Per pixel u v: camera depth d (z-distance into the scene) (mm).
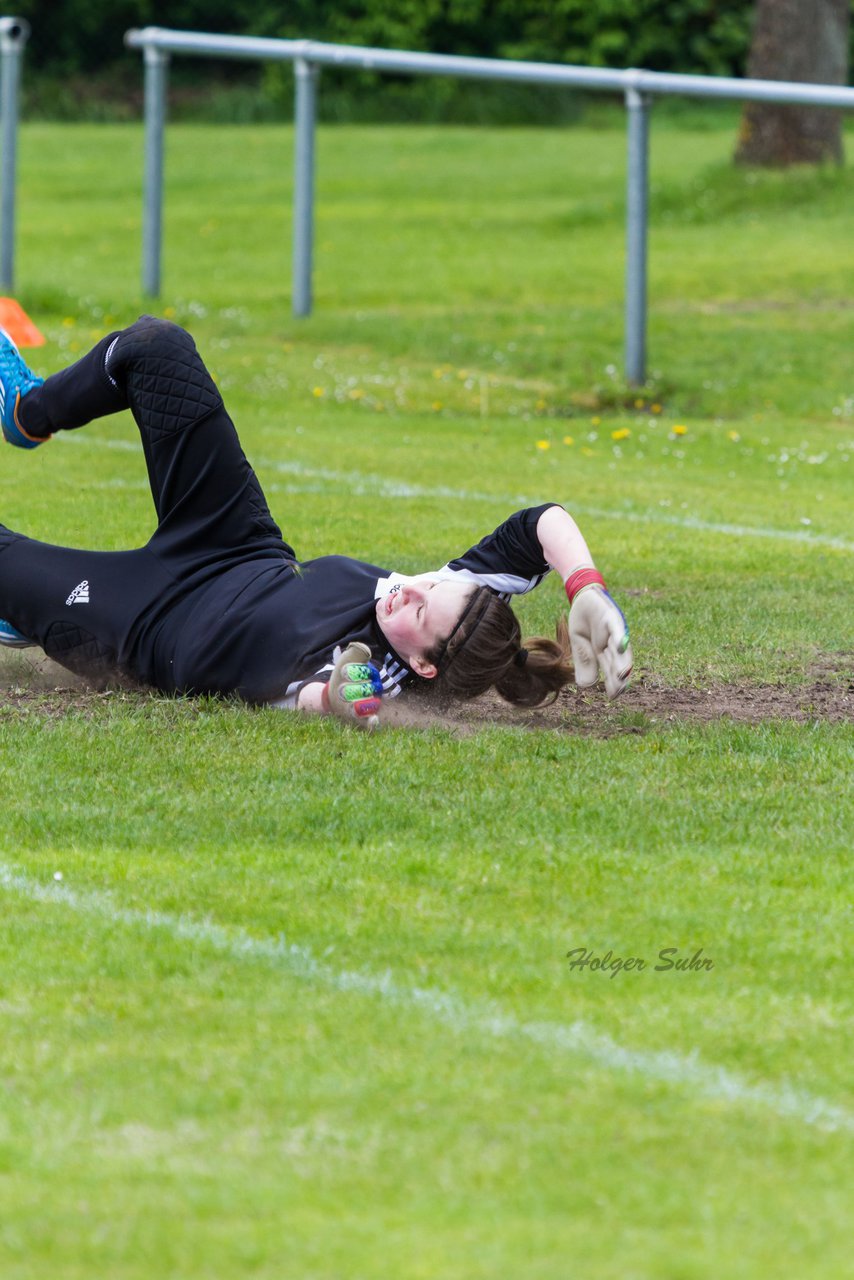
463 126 125000
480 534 27734
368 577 17781
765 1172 9117
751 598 23906
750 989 11289
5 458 33531
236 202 84188
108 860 13422
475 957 11703
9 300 45656
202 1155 9172
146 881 12984
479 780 15539
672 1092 9922
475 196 85625
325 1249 8312
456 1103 9742
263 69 130125
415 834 14125
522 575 17453
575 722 17891
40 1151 9188
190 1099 9711
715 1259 8312
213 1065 10117
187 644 17688
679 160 96250
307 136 51656
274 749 16219
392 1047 10383
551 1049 10406
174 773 15531
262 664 17484
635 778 15719
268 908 12492
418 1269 8164
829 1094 9953
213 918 12312
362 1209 8680
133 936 11938
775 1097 9906
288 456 35344
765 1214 8727
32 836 13961
